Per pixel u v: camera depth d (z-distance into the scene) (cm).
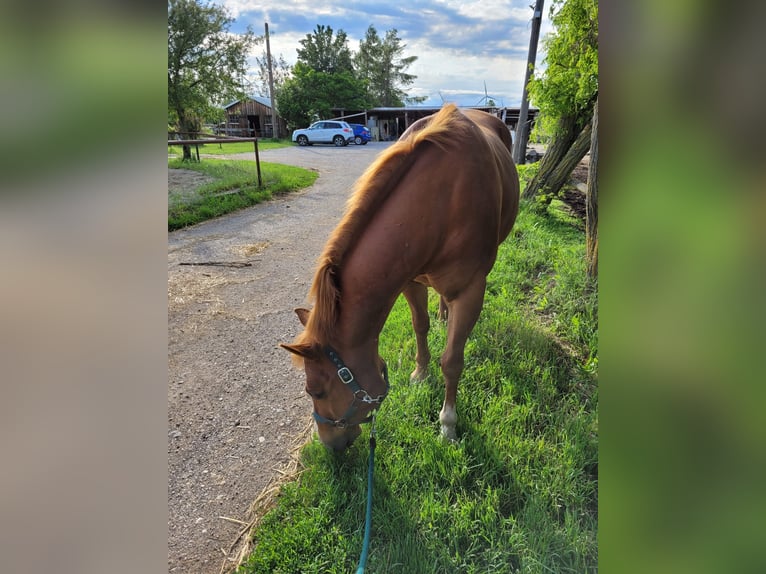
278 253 515
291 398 265
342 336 162
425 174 174
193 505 194
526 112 882
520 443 206
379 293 163
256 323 356
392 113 3139
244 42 1261
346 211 169
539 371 259
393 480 192
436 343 288
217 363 302
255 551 171
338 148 2031
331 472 199
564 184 659
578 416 219
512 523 173
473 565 159
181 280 436
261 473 210
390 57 4497
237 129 3066
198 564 169
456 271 194
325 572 161
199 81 1238
